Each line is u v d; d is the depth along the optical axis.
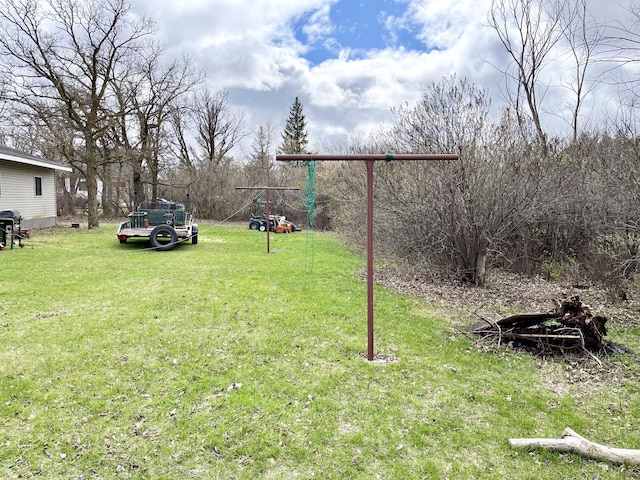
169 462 2.39
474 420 2.88
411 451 2.53
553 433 2.74
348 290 6.62
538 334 4.19
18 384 3.25
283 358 3.88
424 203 7.04
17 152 14.38
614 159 6.92
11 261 8.55
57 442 2.55
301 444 2.58
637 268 5.95
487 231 6.70
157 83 19.28
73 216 21.89
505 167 6.73
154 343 4.16
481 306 5.85
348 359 3.89
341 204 13.84
